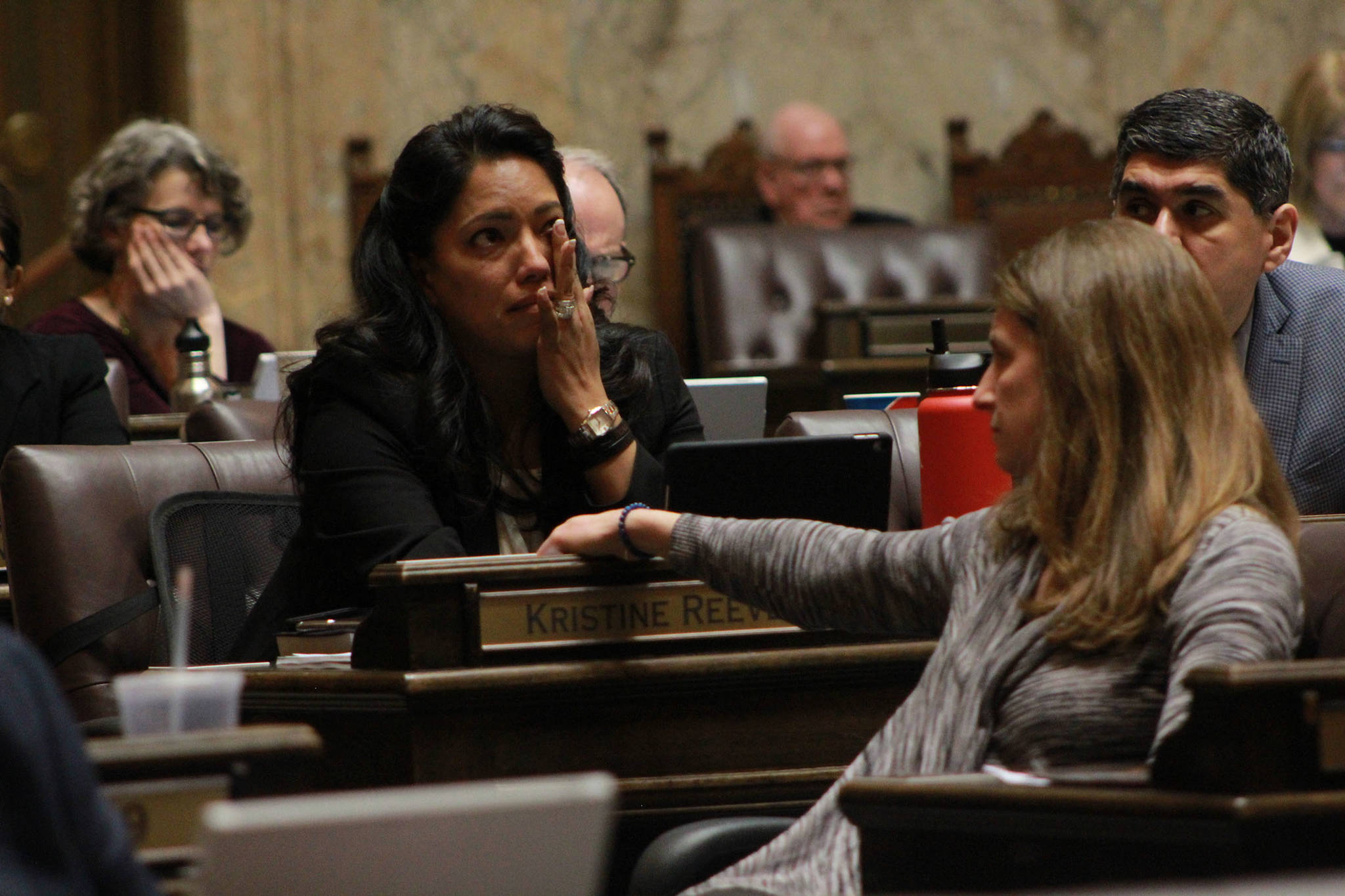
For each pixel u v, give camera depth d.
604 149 28.77
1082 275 6.57
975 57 29.86
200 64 26.14
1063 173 27.12
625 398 10.12
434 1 27.73
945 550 7.03
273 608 9.69
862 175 29.59
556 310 9.57
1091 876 5.37
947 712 6.49
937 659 6.63
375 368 9.53
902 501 11.00
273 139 26.48
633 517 7.65
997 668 6.45
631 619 7.64
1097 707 6.21
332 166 26.84
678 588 7.71
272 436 12.80
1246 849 4.95
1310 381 10.44
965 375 8.99
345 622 8.97
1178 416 6.42
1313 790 5.01
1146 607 6.19
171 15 26.39
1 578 11.48
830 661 7.79
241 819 4.19
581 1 28.70
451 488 9.52
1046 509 6.52
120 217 18.48
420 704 7.24
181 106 26.23
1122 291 6.51
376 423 9.44
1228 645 5.77
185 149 18.61
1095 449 6.47
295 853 4.23
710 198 26.55
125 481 10.66
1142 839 5.17
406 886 4.30
